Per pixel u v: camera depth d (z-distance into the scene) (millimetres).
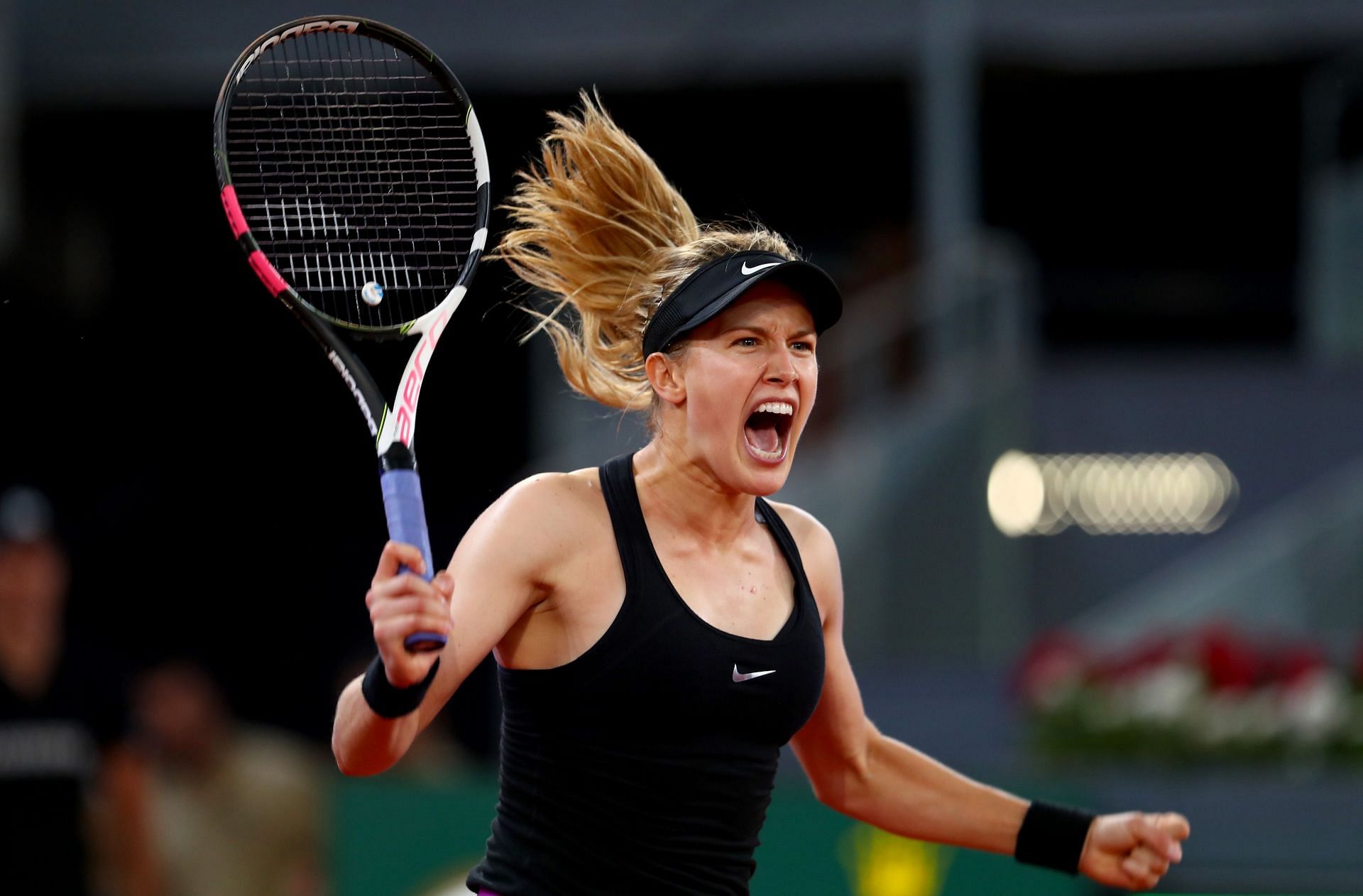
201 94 42656
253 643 44094
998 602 28531
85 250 46719
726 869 9391
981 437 29594
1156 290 49125
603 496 9344
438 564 43750
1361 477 31969
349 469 45625
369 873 18531
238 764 22906
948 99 34656
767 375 9039
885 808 11039
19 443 44656
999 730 23453
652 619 8984
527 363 41719
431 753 24703
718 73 42219
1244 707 18828
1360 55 41156
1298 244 53719
